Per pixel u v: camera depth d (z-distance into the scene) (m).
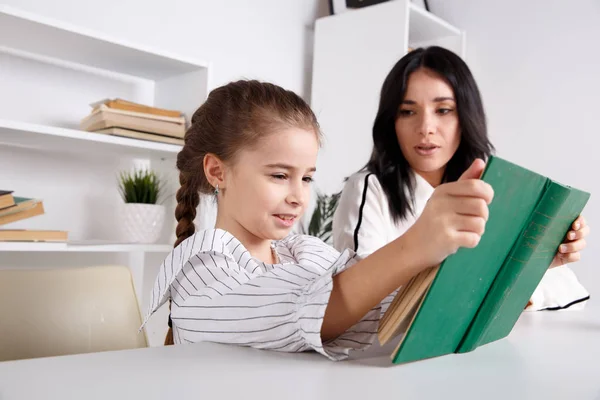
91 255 2.17
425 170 1.53
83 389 0.39
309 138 0.76
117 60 2.06
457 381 0.45
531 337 0.70
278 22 2.87
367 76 2.73
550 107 2.79
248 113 0.76
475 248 0.49
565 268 1.13
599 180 2.61
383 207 1.50
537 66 2.84
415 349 0.50
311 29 3.05
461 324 0.55
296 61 2.97
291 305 0.56
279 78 2.88
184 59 2.01
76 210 2.14
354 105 2.77
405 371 0.48
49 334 0.87
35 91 2.02
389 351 0.59
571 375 0.49
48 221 2.06
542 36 2.83
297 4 2.96
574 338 0.70
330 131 2.84
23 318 0.86
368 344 0.59
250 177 0.75
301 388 0.41
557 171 2.74
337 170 2.81
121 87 2.24
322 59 2.89
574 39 2.73
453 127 1.52
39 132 1.70
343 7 2.92
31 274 0.90
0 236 1.62
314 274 0.60
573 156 2.70
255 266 0.73
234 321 0.59
